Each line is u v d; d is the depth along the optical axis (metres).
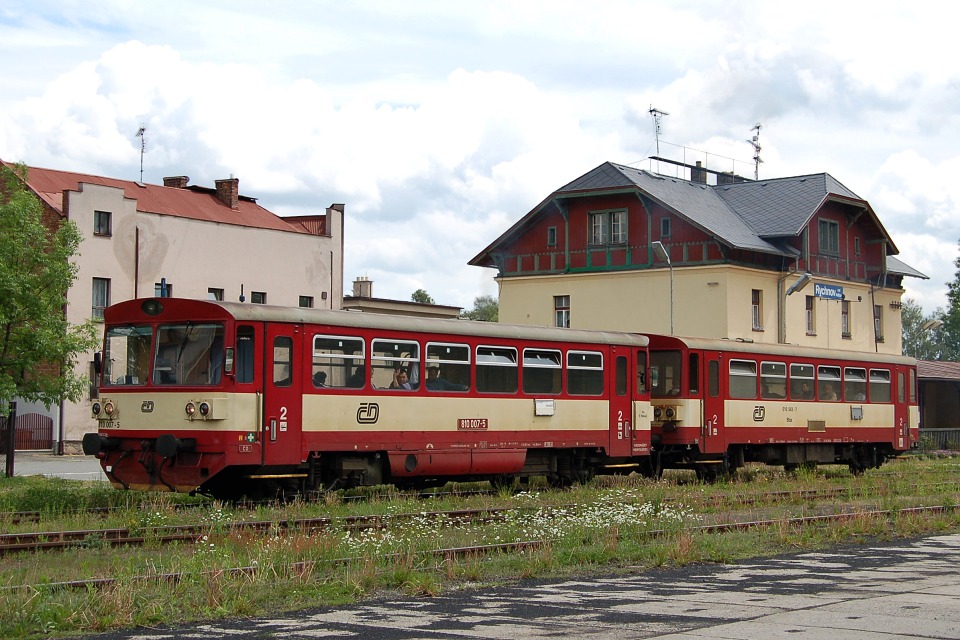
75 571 12.69
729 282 44.00
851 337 50.53
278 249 52.22
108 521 16.92
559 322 48.12
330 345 20.25
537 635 9.69
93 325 29.00
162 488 19.25
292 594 11.51
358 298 55.44
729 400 28.09
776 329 46.47
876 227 51.31
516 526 17.16
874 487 25.91
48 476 30.08
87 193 44.53
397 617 10.59
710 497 22.56
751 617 10.46
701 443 27.30
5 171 29.03
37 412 43.28
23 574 12.31
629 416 25.78
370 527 16.58
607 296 46.62
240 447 18.94
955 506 21.84
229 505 19.02
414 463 21.52
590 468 25.62
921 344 127.75
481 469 22.70
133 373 19.69
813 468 31.66
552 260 48.16
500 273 49.66
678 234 45.06
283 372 19.58
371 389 20.83
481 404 22.70
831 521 19.00
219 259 49.56
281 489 20.22
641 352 26.38
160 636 9.77
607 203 46.88
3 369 27.45
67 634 9.88
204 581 11.66
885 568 13.80
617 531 16.28
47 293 27.94
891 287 53.66
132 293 46.00
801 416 30.17
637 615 10.60
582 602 11.36
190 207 52.38
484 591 12.09
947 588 12.20
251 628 10.10
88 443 19.45
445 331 22.12
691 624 10.13
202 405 18.84
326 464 20.70
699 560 14.39
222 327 19.05
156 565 12.89
